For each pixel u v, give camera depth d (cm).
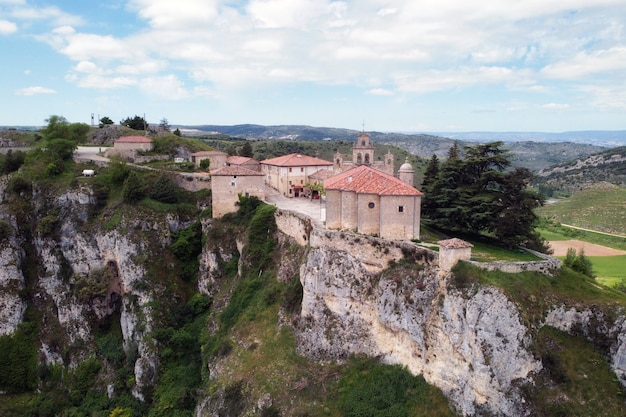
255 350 6062
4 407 7481
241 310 6888
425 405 4772
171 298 7975
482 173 6394
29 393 7794
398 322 5206
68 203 8962
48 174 9594
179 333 7281
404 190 5838
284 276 6775
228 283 7725
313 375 5472
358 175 6341
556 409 4162
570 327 4631
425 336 4975
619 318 4500
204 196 9350
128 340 7650
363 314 5625
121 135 14275
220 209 8562
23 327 8225
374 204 5959
